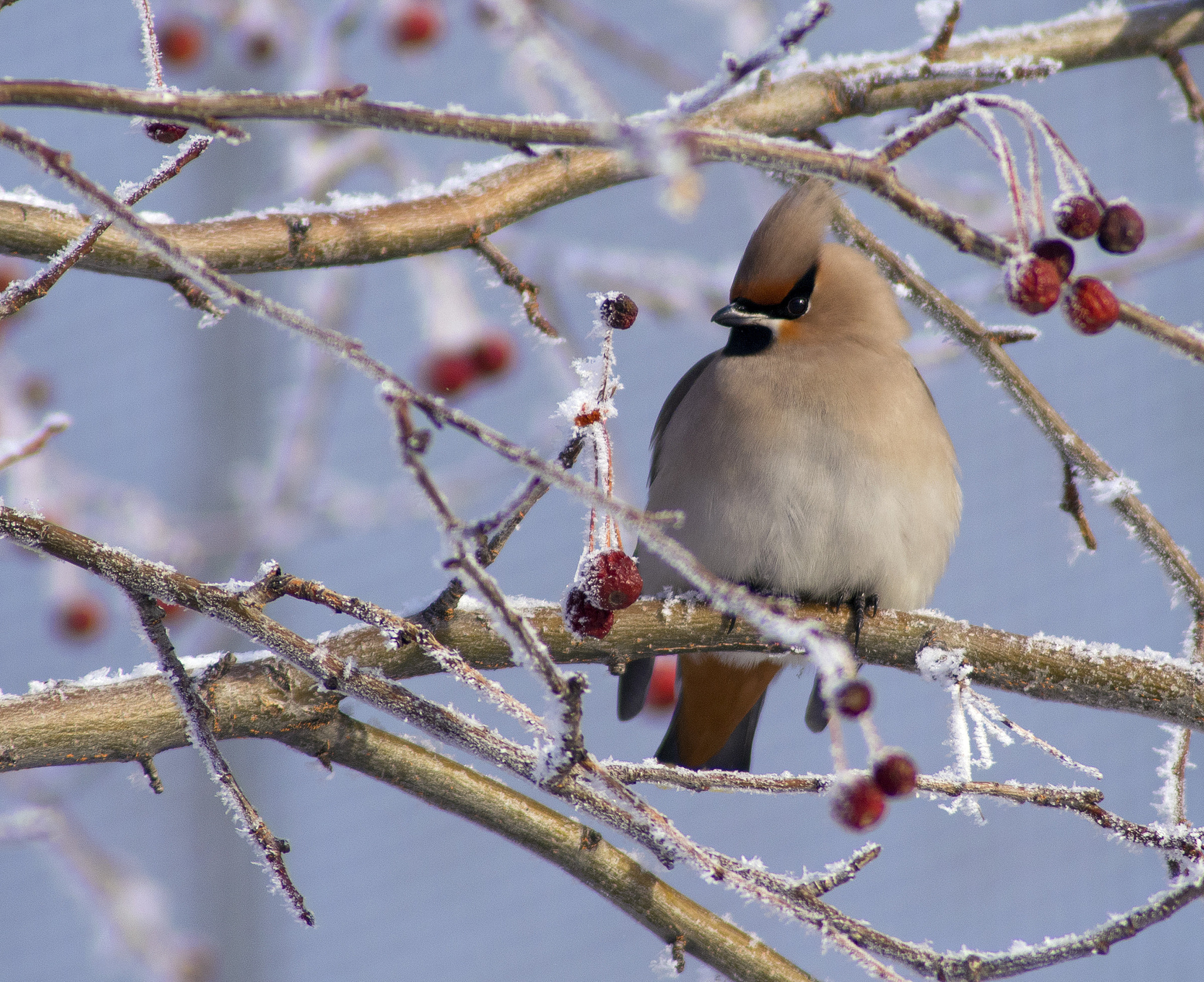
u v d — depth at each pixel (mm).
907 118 6805
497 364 9891
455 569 3461
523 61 9008
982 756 4793
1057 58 6879
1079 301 4461
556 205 6238
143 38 4445
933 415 7605
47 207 5477
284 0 11195
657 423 8781
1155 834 4828
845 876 4609
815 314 7582
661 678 9742
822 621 7125
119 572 4309
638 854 5277
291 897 4230
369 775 5191
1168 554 6062
